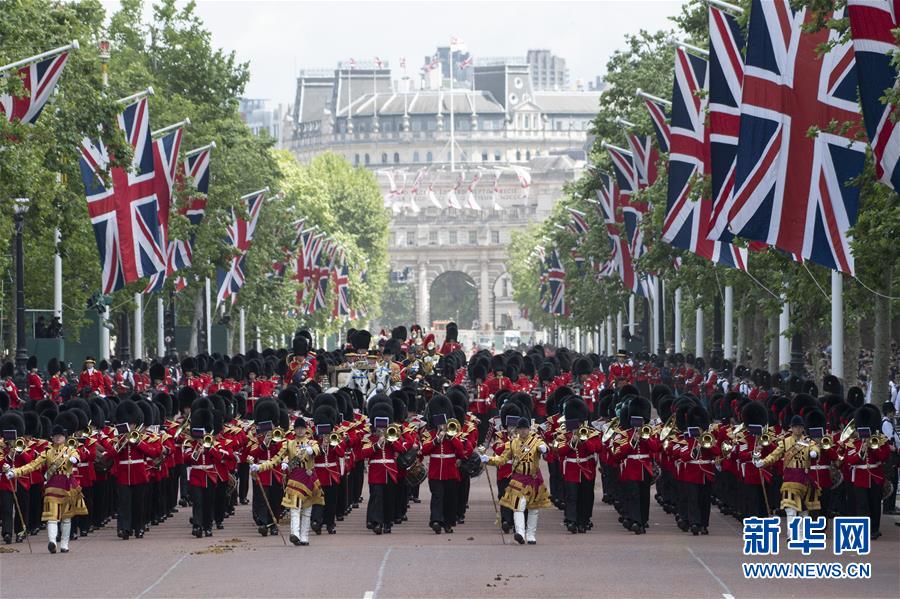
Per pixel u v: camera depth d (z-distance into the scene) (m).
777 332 168.25
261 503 92.69
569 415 93.19
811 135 101.38
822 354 188.25
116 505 103.50
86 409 98.06
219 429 93.38
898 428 106.00
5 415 89.06
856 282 128.75
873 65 86.62
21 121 124.19
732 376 169.12
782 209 103.12
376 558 79.62
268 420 92.81
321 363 145.75
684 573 73.44
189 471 92.12
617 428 93.69
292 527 86.12
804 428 90.62
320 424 91.75
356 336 147.25
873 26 86.38
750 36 102.88
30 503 93.56
